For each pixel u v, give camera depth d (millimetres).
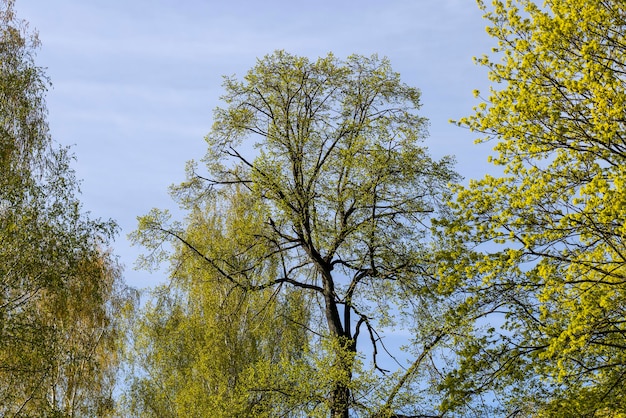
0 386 16797
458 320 10938
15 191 16875
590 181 10266
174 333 24078
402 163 14633
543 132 10562
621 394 9961
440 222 10766
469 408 11242
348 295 15242
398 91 15914
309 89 15758
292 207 15023
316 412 13031
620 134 10234
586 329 9531
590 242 10250
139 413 24484
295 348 21719
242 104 16016
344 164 14445
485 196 10516
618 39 10367
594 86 9945
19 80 19188
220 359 21078
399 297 14633
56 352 17656
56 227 17406
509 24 10883
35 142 18969
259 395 14938
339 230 15094
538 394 10977
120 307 25906
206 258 16500
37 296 18172
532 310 10695
